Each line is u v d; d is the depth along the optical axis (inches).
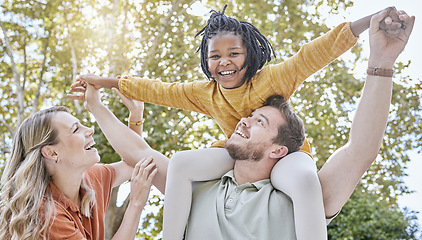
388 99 79.8
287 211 81.2
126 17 398.3
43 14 415.2
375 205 422.6
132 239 96.3
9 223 94.7
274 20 402.0
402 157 416.2
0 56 422.3
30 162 94.0
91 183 100.9
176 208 85.0
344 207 417.4
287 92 88.0
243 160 85.7
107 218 330.6
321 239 76.4
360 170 81.0
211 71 87.5
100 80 100.0
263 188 83.6
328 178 82.0
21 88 406.3
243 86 88.4
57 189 95.9
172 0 397.1
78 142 95.0
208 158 87.7
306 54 84.8
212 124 363.6
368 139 79.9
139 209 97.2
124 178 106.4
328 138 379.9
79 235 91.0
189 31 393.7
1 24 417.4
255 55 86.8
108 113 101.0
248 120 85.7
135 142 100.1
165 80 374.0
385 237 410.3
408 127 416.2
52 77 421.4
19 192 92.1
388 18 78.1
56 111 98.3
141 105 103.8
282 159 85.0
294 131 85.5
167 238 84.5
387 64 80.0
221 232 81.9
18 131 98.7
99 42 406.3
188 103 94.0
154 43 386.3
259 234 79.7
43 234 88.8
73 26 412.8
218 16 88.7
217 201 85.0
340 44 82.4
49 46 422.0
